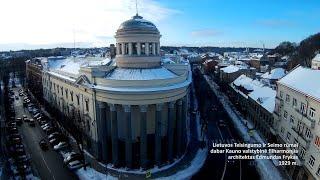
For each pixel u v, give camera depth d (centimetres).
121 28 4797
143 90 4191
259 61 16912
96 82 4691
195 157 5050
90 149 5331
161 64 5275
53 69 8231
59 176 4431
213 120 7550
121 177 4331
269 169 4550
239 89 9062
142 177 4322
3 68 17500
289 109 4562
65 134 6316
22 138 6288
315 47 14525
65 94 6750
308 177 3788
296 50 17838
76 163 4753
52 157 5194
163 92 4322
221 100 10156
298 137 4097
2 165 4569
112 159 4725
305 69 4719
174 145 4947
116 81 4331
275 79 9619
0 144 5056
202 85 13450
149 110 4628
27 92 12325
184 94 4947
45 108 9262
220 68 14762
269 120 5703
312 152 3675
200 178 4288
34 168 4706
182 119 5003
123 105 4325
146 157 4512
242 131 6575
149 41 4853
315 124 3638
